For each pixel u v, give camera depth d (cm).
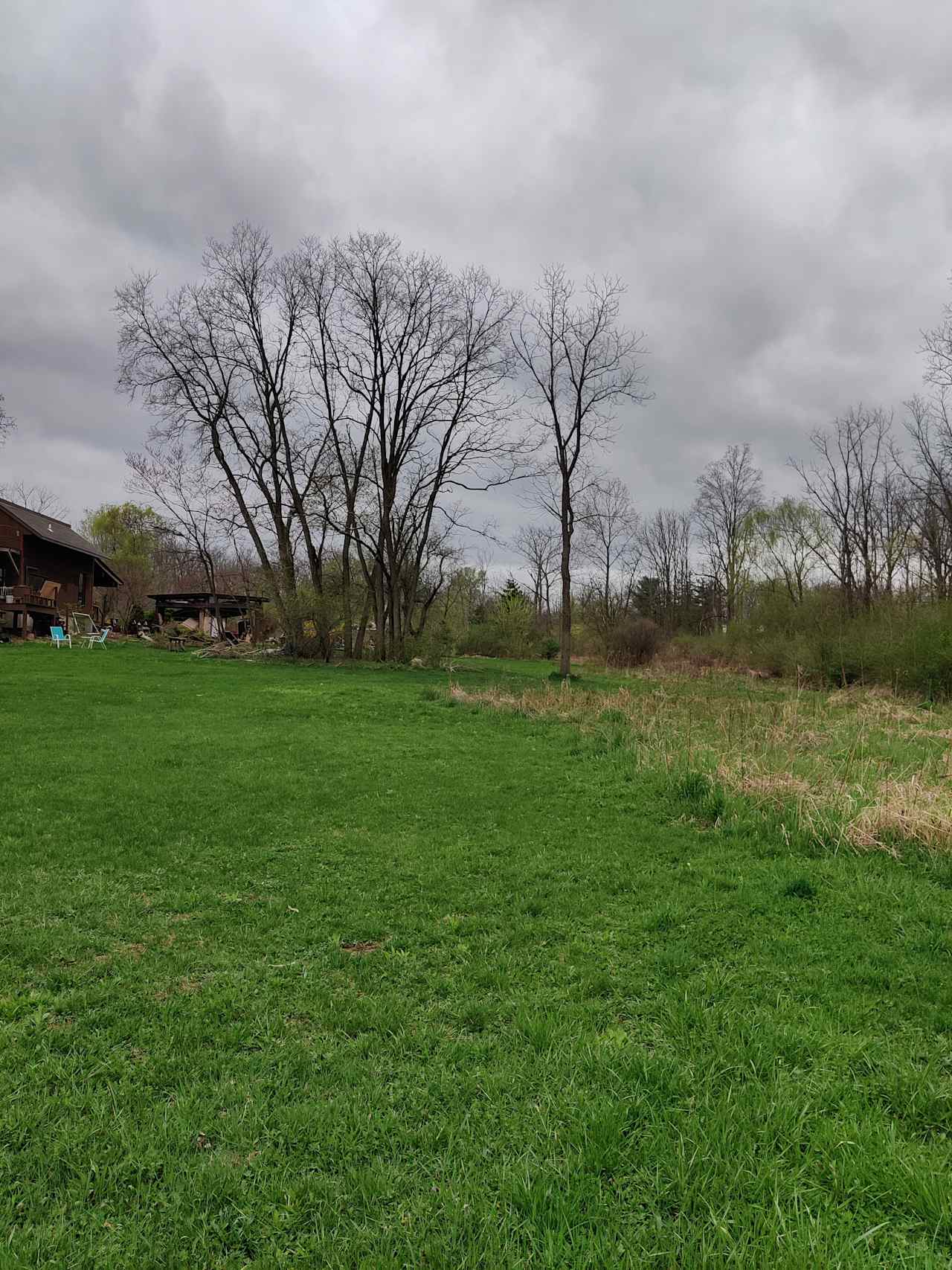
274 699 1845
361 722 1565
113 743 1199
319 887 608
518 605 5666
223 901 576
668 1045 359
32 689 1823
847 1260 228
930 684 2289
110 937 504
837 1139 282
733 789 862
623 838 754
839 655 2712
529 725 1546
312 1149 287
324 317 3397
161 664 2686
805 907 550
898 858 657
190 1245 243
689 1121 295
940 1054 348
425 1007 408
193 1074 338
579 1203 256
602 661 3978
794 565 4288
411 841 743
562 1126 297
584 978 437
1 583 3856
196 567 5606
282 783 973
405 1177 272
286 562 3300
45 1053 355
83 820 784
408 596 3859
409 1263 233
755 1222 246
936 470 3181
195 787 933
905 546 3597
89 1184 268
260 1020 390
